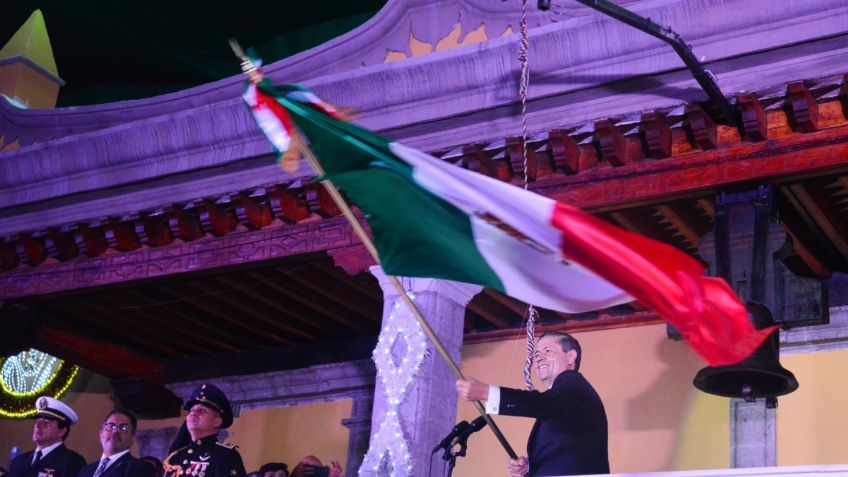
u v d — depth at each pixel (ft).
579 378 20.04
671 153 30.66
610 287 17.38
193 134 37.01
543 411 19.02
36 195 40.11
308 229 36.22
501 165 32.86
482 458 39.96
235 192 36.76
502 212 17.53
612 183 31.27
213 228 37.29
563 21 31.53
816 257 34.91
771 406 28.14
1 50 47.88
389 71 33.55
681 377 37.65
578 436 19.51
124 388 46.98
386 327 33.55
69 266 40.55
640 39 30.27
